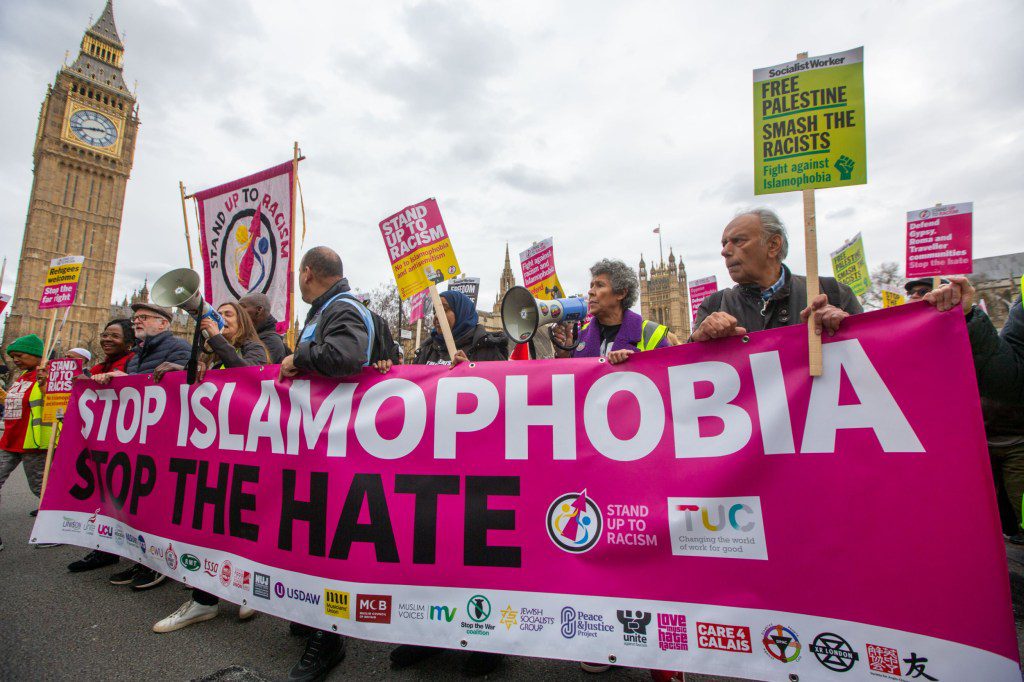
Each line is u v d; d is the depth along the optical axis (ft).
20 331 210.59
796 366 6.67
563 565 7.25
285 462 9.18
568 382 7.86
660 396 7.36
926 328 6.07
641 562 6.91
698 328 7.46
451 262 9.32
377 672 8.52
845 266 25.67
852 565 5.95
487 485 7.84
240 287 18.58
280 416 9.45
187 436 10.61
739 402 6.90
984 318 6.70
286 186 17.80
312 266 9.96
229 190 19.17
